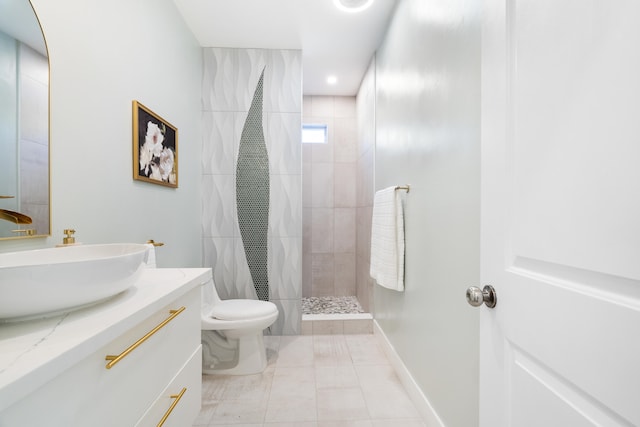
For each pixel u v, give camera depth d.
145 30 1.52
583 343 0.48
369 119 2.70
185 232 2.07
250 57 2.42
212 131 2.41
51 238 0.94
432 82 1.35
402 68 1.78
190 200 2.17
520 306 0.64
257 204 2.45
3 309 0.50
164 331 0.78
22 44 0.84
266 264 2.46
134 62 1.42
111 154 1.24
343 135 3.47
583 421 0.49
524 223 0.63
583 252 0.49
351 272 3.49
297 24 2.10
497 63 0.71
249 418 1.46
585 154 0.48
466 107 1.06
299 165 2.46
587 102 0.48
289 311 2.48
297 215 2.46
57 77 0.96
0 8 0.78
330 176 3.47
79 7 1.05
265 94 2.44
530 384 0.61
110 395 0.57
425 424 1.41
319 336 2.49
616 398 0.43
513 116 0.67
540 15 0.58
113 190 1.26
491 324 0.74
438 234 1.28
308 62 2.67
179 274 0.98
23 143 0.84
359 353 2.17
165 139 1.72
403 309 1.75
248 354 1.89
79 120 1.06
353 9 1.95
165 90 1.75
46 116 0.91
